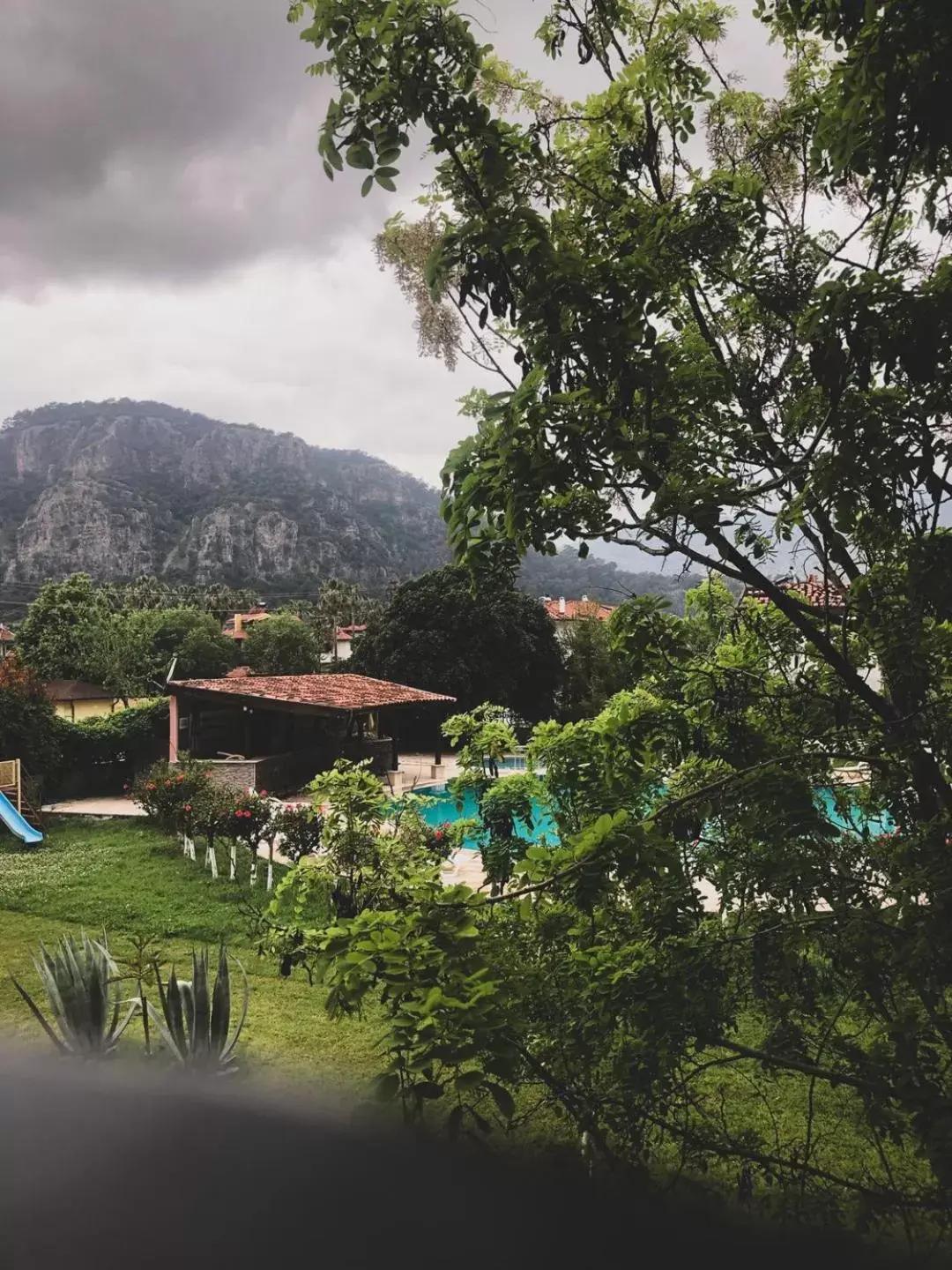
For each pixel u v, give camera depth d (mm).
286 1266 799
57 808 17984
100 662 32188
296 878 5082
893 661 2449
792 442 2566
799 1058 2529
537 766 3977
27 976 7348
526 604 33750
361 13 2068
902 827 2988
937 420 2012
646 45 2980
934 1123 1963
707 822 2928
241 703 21594
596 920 2764
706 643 3912
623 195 2787
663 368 2227
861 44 1896
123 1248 733
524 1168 1074
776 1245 1213
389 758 24938
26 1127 818
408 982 1957
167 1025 4738
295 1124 932
